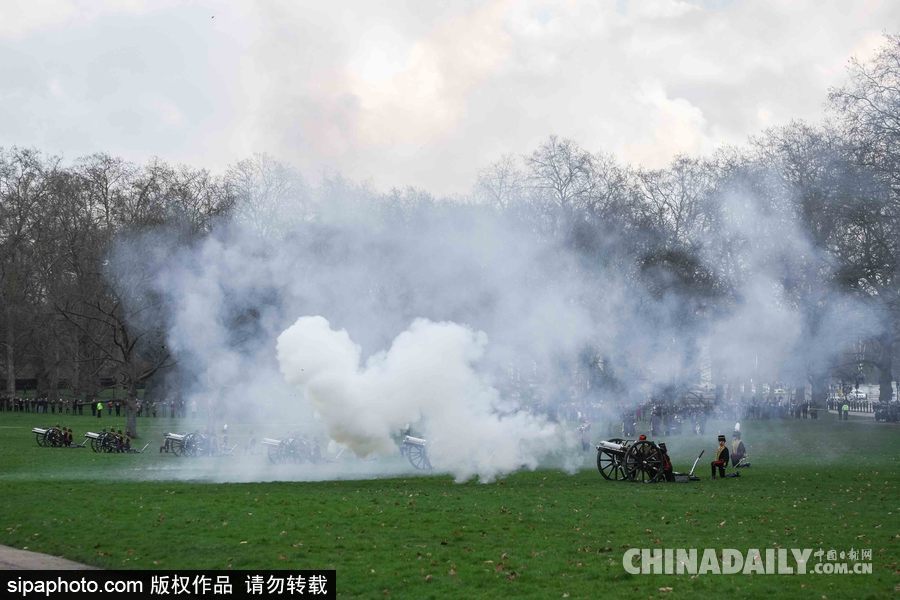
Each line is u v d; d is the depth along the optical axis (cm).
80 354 10200
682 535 2586
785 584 2062
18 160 10775
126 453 5606
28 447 5884
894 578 2114
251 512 2919
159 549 2395
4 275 10181
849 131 7231
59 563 2283
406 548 2397
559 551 2370
